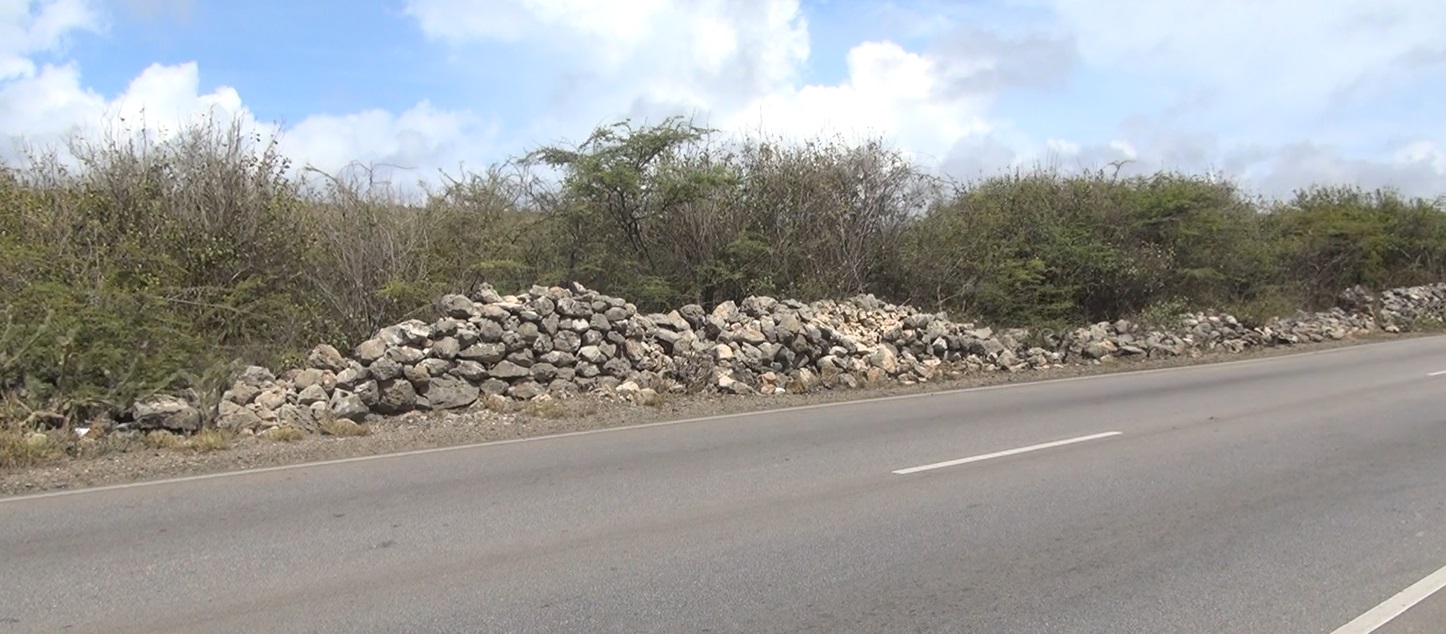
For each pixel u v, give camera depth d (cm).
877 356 1711
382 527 722
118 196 1474
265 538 694
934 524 722
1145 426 1173
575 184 1859
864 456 991
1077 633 514
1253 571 612
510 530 713
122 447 1039
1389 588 580
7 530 718
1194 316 2491
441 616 539
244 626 525
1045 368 1947
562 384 1397
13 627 524
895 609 550
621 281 1917
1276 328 2612
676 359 1526
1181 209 2612
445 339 1321
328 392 1239
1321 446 1026
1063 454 992
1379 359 2066
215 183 1513
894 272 2248
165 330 1266
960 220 2377
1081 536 691
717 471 919
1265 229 3128
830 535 695
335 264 1562
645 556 647
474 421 1232
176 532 712
